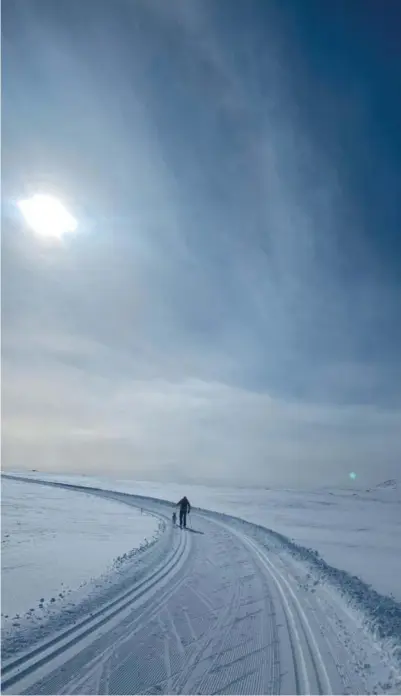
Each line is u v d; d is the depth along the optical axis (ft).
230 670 21.25
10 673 20.07
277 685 19.81
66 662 21.47
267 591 36.91
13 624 26.00
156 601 32.71
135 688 19.22
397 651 22.41
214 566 47.73
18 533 67.62
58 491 182.50
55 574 40.45
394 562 51.90
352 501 179.42
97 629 26.11
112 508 121.90
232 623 28.14
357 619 29.14
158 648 23.67
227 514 113.60
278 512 129.18
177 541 65.51
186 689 19.29
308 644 24.75
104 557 49.78
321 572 43.14
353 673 21.20
